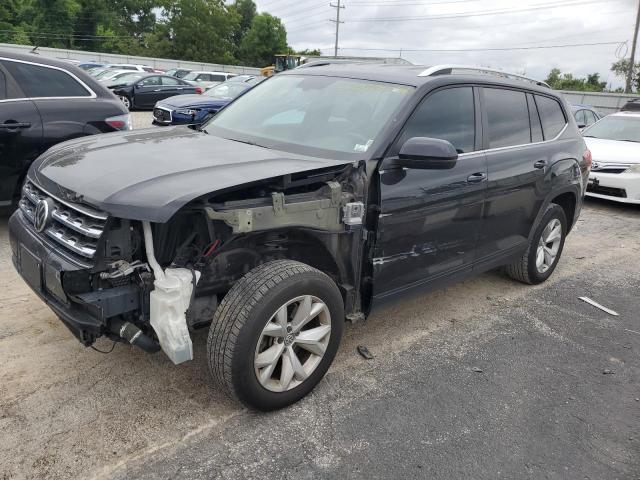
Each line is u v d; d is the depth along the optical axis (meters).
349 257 3.29
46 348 3.49
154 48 65.25
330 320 3.11
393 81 3.81
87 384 3.15
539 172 4.70
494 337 4.24
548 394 3.50
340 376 3.49
